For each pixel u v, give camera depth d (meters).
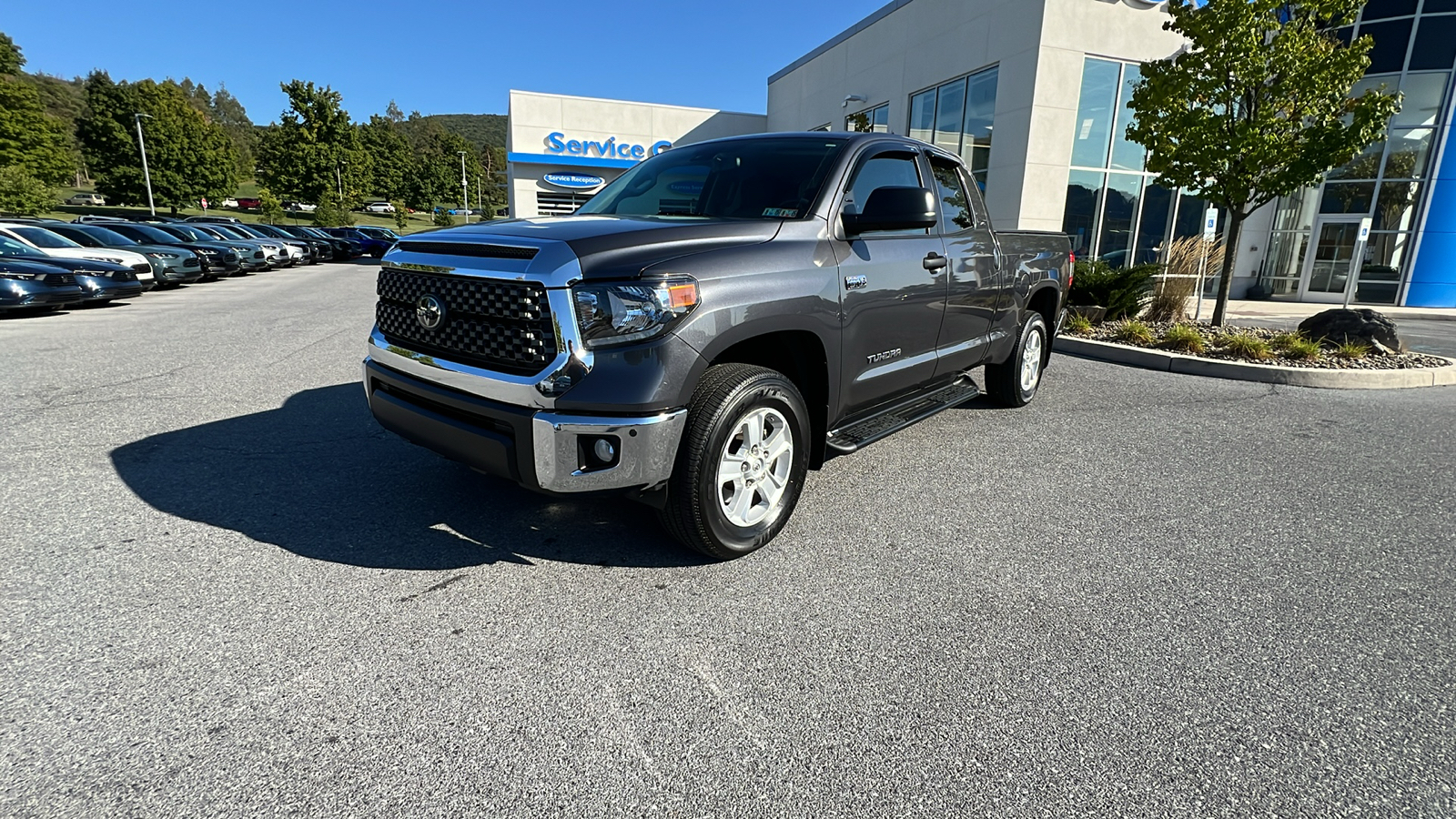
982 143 15.22
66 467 4.16
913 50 17.39
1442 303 17.28
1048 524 3.66
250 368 7.15
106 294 12.70
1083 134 14.27
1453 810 1.86
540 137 27.97
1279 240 18.47
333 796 1.83
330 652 2.43
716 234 3.09
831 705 2.22
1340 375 7.38
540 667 2.38
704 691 2.28
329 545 3.22
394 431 3.31
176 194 58.94
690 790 1.88
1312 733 2.15
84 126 57.44
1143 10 14.02
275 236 30.83
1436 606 2.93
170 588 2.82
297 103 63.19
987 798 1.87
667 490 2.90
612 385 2.65
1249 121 8.86
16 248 13.64
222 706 2.15
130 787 1.83
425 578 2.95
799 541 3.39
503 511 3.62
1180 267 11.44
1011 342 5.51
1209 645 2.61
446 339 2.99
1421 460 4.89
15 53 51.19
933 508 3.85
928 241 4.20
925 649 2.54
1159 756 2.04
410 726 2.09
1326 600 2.96
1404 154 16.83
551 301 2.62
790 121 25.03
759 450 3.18
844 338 3.48
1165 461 4.73
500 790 1.86
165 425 5.04
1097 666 2.46
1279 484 4.35
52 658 2.36
